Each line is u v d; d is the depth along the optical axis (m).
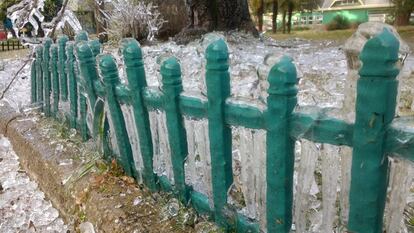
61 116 3.08
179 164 1.69
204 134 1.55
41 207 2.50
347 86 1.09
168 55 1.64
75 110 2.75
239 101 1.38
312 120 1.15
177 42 6.92
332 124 1.11
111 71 1.98
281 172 1.26
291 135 1.22
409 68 3.21
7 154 3.25
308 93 3.26
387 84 0.96
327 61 4.74
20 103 3.95
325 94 3.23
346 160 1.14
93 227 1.89
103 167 2.22
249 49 5.94
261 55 5.33
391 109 0.99
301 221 1.33
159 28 8.11
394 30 1.00
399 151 0.99
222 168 1.49
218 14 7.43
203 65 1.46
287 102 1.19
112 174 2.14
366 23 1.05
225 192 1.52
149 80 3.83
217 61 1.37
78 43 2.30
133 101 1.84
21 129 3.16
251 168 1.44
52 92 3.16
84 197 2.06
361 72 0.98
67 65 2.70
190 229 1.62
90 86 2.24
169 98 1.61
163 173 1.89
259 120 1.31
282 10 14.04
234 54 5.08
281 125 1.21
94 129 2.34
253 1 14.18
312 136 1.17
